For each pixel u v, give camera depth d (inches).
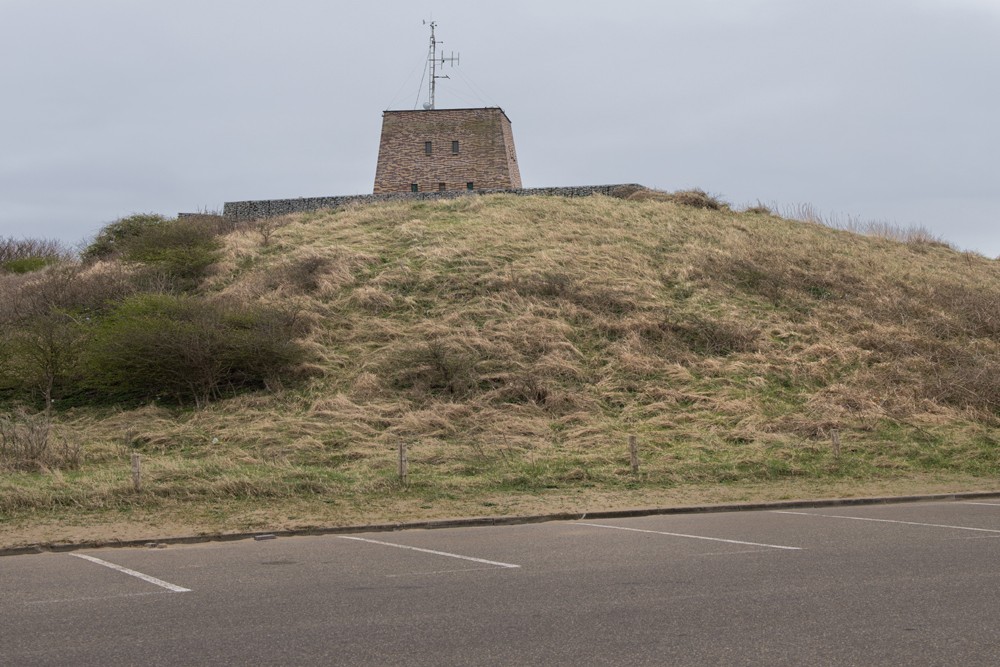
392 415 890.7
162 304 1020.5
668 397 949.2
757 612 286.0
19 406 957.8
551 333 1083.3
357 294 1195.3
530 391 941.2
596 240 1473.9
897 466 773.3
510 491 656.4
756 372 1029.8
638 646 247.8
